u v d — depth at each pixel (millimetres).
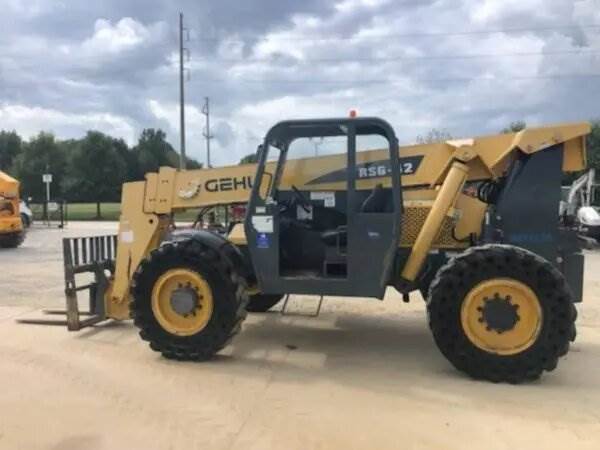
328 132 6172
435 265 6562
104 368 5965
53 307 8859
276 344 6879
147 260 6266
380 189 6199
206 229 6926
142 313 6250
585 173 19891
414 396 5242
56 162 55281
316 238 6539
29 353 6453
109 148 53312
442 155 6461
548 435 4488
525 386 5508
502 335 5566
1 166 74250
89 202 52781
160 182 7227
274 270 6156
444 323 5641
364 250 5961
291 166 6555
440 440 4395
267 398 5188
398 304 9078
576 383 5605
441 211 6094
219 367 6023
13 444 4312
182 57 41000
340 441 4375
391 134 5957
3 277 12016
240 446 4297
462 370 5660
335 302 9227
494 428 4598
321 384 5539
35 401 5109
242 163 7047
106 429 4566
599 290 10633
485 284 5543
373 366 6086
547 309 5461
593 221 18547
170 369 5941
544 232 6137
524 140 6066
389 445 4312
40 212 38062
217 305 6133
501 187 6441
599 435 4492
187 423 4676
